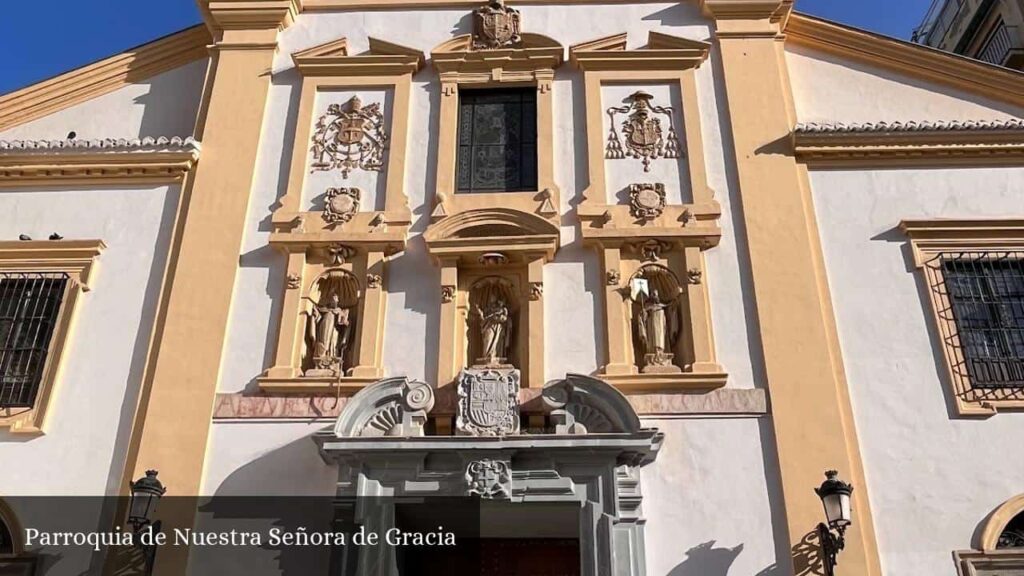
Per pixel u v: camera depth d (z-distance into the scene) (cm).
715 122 1209
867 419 1004
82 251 1138
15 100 1326
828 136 1174
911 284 1088
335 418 1017
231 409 1028
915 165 1175
